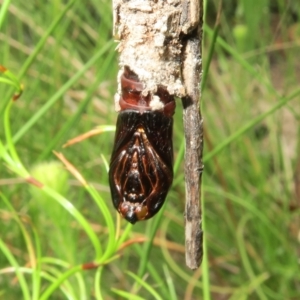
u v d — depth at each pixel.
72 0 0.17
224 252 0.26
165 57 0.11
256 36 0.30
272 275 0.24
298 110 0.32
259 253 0.26
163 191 0.11
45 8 0.27
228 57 0.35
